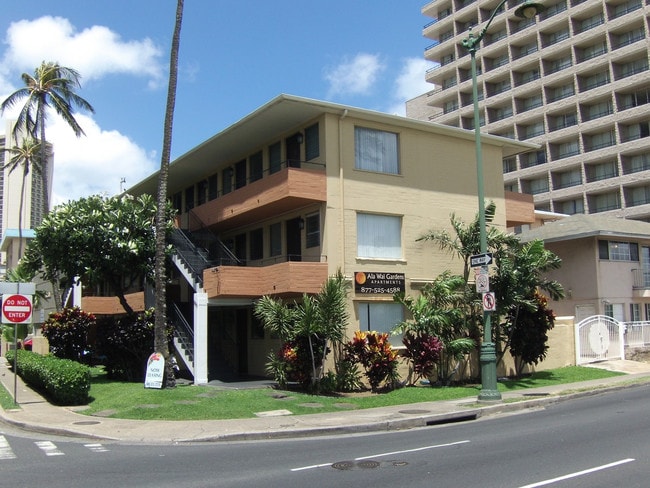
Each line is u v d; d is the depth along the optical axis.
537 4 15.37
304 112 20.44
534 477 7.80
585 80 61.22
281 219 22.50
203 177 28.59
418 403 16.28
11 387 21.17
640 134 55.91
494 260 20.55
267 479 8.22
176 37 18.55
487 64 72.00
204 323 20.31
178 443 11.80
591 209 59.03
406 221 21.78
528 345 21.08
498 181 24.94
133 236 22.11
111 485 8.08
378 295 20.56
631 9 57.88
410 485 7.59
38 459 10.12
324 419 13.77
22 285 17.22
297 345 17.75
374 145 21.53
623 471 7.99
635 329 26.31
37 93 32.94
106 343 22.06
